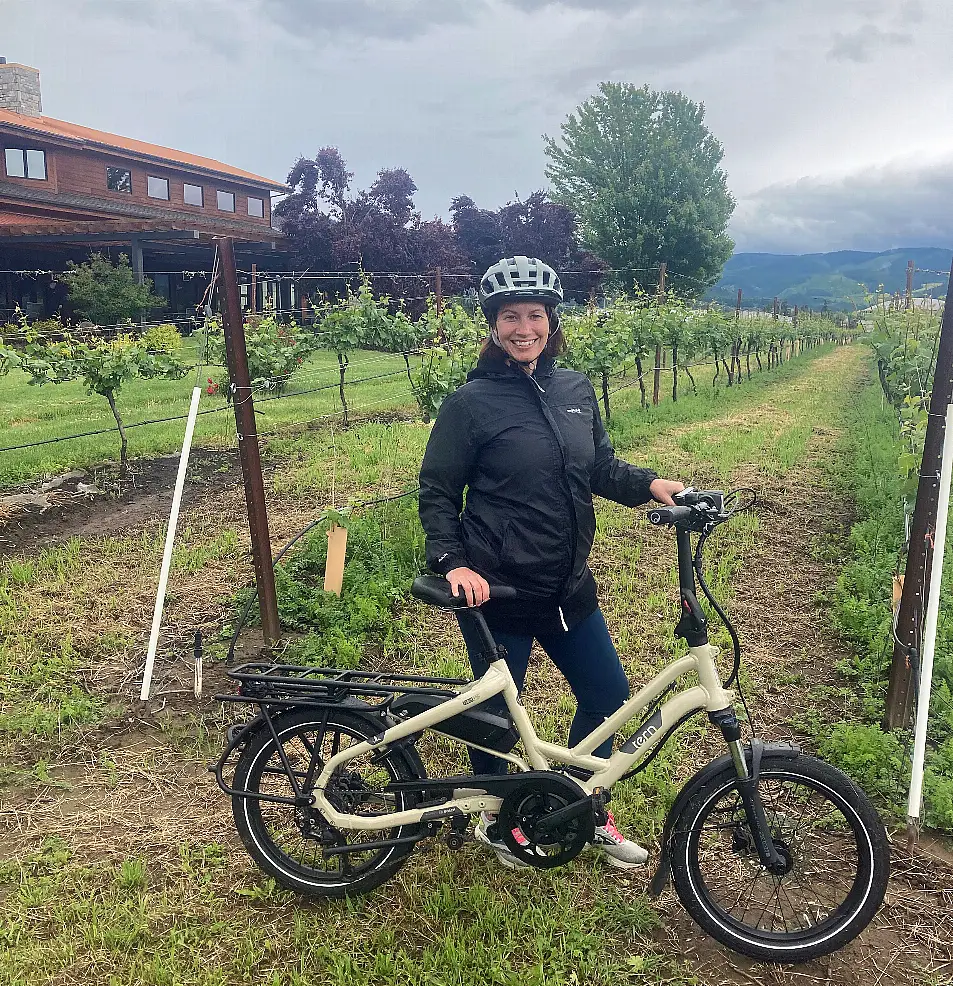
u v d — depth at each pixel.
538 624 2.92
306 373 17.31
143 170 32.72
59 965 2.71
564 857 2.82
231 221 36.72
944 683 4.23
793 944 2.73
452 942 2.75
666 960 2.75
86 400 14.48
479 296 2.82
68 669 4.70
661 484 2.91
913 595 3.89
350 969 2.69
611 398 16.17
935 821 3.35
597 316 13.80
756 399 16.67
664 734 2.79
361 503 6.51
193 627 5.25
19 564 6.20
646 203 43.97
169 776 3.75
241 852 3.25
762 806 2.74
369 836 3.00
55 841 3.27
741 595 5.82
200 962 2.73
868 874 2.68
